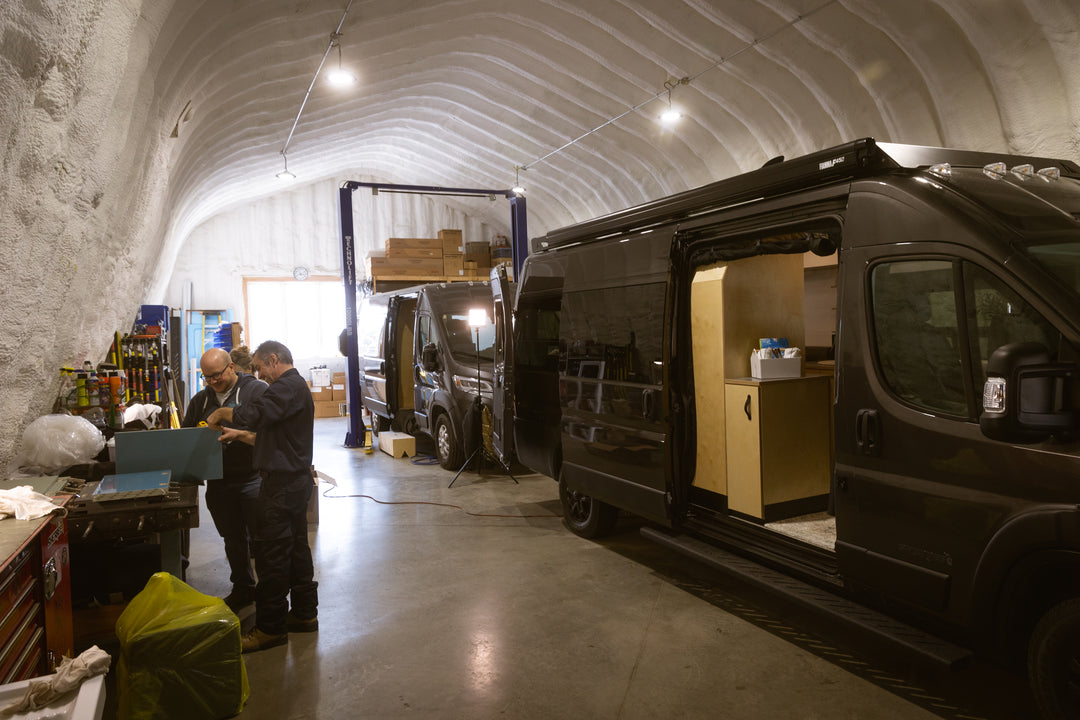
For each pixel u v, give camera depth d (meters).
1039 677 2.35
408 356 9.87
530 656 3.38
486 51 8.04
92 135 3.13
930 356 2.71
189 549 4.96
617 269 4.64
